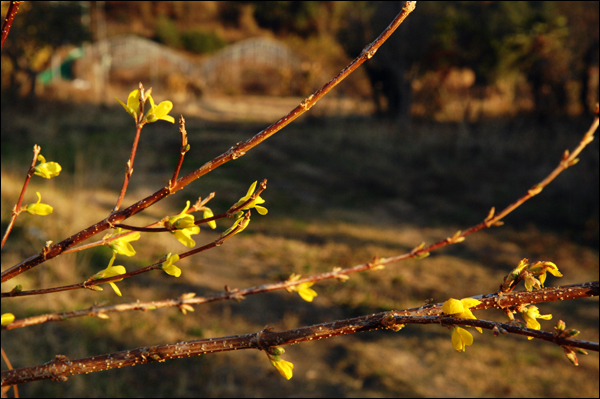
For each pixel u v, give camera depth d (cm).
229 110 2238
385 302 525
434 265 623
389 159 1174
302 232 714
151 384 377
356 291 549
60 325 427
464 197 895
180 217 58
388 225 771
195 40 3606
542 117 1321
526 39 1312
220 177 965
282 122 58
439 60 1616
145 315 458
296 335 61
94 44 2341
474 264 630
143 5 3753
